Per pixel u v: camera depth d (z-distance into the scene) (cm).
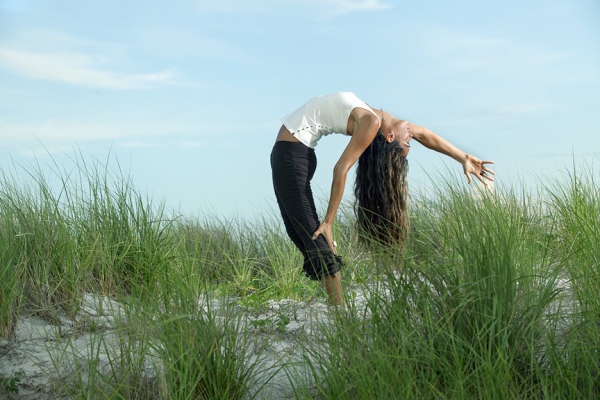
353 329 298
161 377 279
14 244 410
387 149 426
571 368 268
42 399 296
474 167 496
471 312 292
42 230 432
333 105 414
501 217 401
